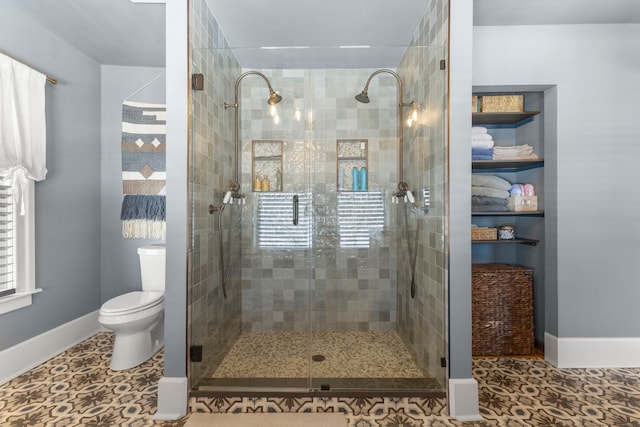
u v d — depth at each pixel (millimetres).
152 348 2305
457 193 1686
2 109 1885
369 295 2107
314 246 2121
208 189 1932
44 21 2184
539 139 2363
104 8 2039
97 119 2740
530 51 2191
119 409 1680
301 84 2123
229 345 2021
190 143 1722
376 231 2129
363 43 2420
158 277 2434
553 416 1641
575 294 2186
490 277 2367
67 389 1860
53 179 2338
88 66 2643
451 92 1683
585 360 2170
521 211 2355
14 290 2066
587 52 2184
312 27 2213
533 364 2211
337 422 1600
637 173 2168
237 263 2100
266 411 1682
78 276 2541
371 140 2139
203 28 1896
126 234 2701
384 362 1956
